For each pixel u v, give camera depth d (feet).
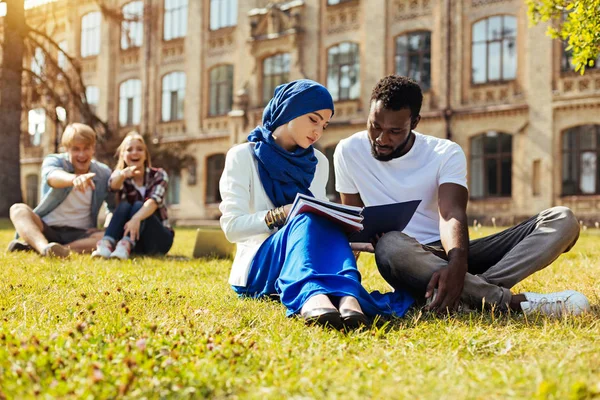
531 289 11.07
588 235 36.27
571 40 15.69
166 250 19.93
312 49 69.77
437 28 63.10
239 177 10.25
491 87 60.44
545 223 9.32
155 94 82.74
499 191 60.39
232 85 77.10
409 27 64.54
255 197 10.36
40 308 8.77
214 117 77.66
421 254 8.95
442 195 9.56
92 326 7.20
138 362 5.65
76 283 11.41
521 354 6.47
